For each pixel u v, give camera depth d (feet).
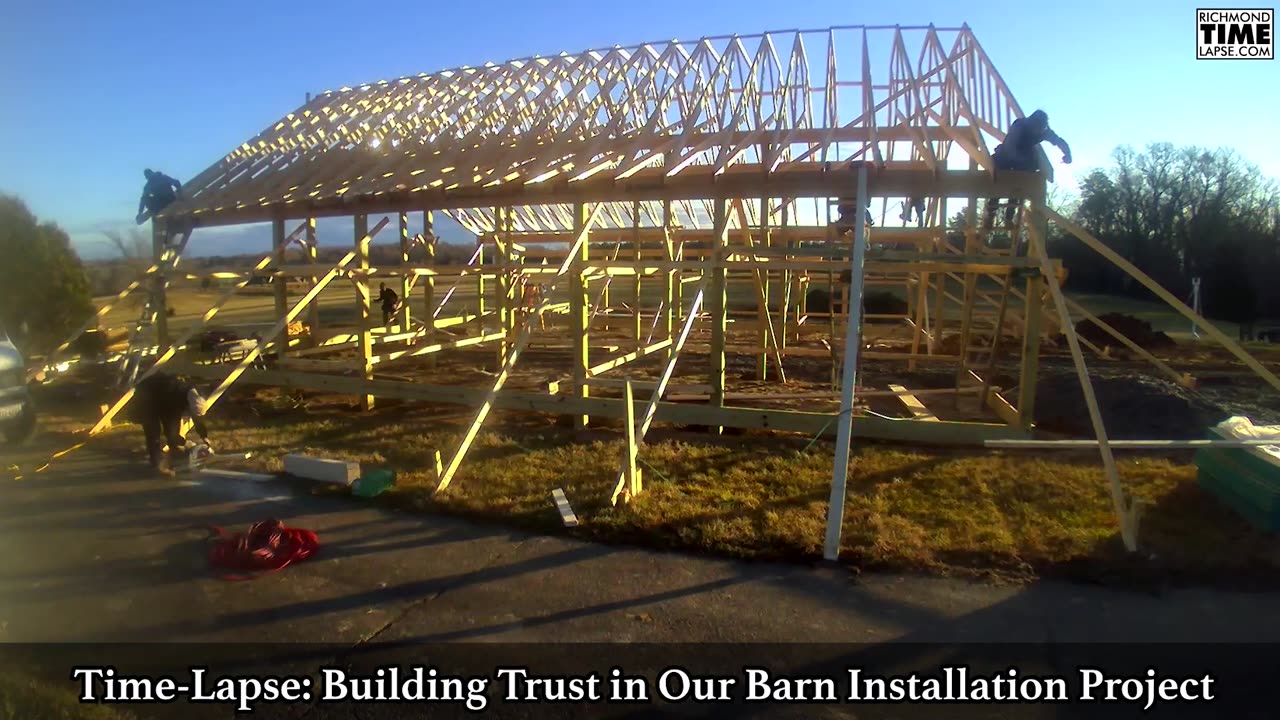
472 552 18.39
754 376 40.22
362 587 16.60
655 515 20.02
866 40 31.65
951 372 40.78
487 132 36.58
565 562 17.75
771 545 18.21
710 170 27.20
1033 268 24.71
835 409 32.01
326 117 42.63
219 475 24.63
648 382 31.40
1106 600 15.58
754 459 24.79
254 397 36.35
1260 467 18.83
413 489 22.47
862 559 17.47
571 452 25.82
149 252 64.54
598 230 46.42
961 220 50.01
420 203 32.37
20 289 47.88
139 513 21.31
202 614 15.42
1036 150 24.44
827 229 33.86
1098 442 18.74
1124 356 49.03
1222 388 37.22
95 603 15.93
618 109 34.04
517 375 42.09
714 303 27.76
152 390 25.22
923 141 27.07
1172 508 20.01
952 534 18.67
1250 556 17.06
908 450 25.44
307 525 20.31
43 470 25.29
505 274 42.80
